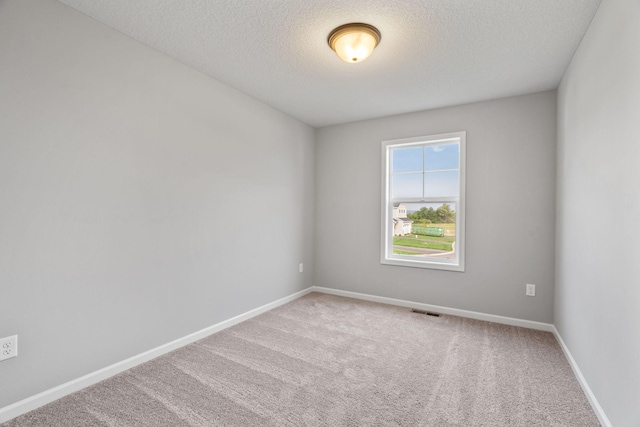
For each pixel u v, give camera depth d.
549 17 1.86
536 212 2.97
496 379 2.02
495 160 3.14
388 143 3.74
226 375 2.04
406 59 2.38
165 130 2.35
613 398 1.49
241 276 3.07
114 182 2.03
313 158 4.23
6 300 1.57
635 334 1.29
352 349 2.45
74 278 1.84
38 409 1.67
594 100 1.80
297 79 2.76
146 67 2.22
